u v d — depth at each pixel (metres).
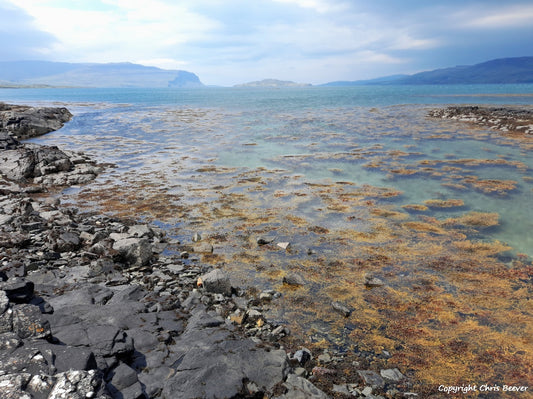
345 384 5.98
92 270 9.37
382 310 8.32
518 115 42.03
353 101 100.19
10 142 27.12
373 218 14.20
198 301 8.23
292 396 5.07
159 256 11.16
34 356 4.52
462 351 6.91
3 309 5.30
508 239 12.04
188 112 69.38
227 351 5.72
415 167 22.34
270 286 9.43
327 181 19.69
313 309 8.37
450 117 48.44
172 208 15.70
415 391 5.91
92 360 4.79
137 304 7.28
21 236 10.98
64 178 20.34
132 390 4.72
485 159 23.86
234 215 14.78
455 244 11.77
